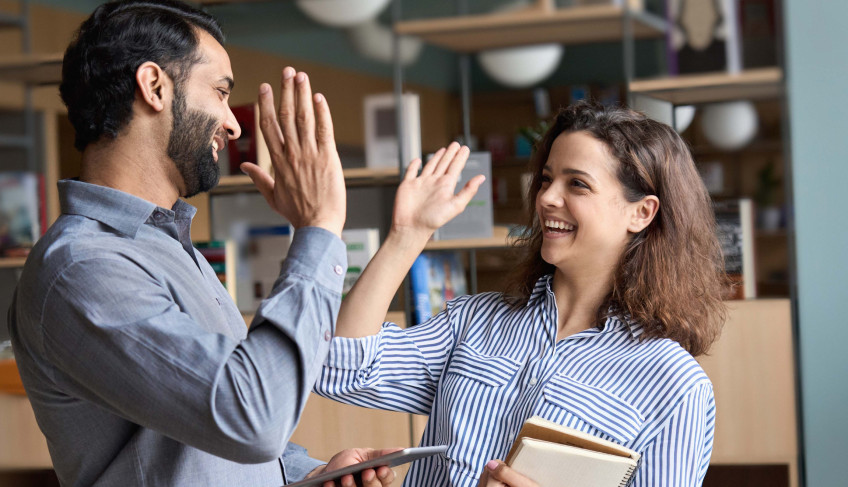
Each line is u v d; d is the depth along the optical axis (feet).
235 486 3.73
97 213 3.53
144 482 3.51
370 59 17.66
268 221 9.52
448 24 9.51
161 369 3.10
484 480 3.72
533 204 4.68
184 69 3.61
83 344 3.18
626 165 4.19
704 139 15.55
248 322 9.07
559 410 4.01
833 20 9.18
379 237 9.68
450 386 4.37
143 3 3.67
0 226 10.66
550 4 9.68
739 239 8.88
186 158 3.68
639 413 3.93
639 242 4.30
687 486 3.85
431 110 21.90
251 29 11.78
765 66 9.50
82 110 3.60
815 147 9.20
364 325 4.27
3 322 10.16
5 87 11.18
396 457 3.63
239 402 3.06
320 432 9.01
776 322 8.64
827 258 9.09
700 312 4.32
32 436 8.55
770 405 8.65
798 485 8.64
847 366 9.00
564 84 23.18
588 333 4.24
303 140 3.46
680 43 9.26
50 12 11.21
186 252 3.96
